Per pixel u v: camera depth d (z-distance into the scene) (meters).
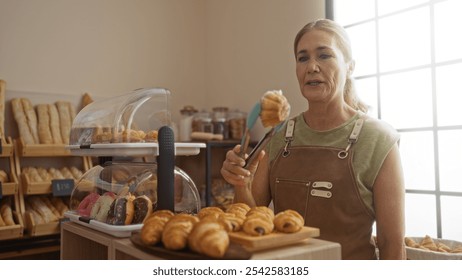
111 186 1.16
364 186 1.21
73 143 1.40
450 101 2.03
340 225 1.21
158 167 0.97
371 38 2.38
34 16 2.82
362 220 1.21
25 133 2.54
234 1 3.35
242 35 3.26
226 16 3.44
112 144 1.06
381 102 2.34
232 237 0.79
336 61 1.22
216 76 3.55
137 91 1.29
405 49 2.22
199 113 3.21
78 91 2.99
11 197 2.53
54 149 2.56
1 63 2.68
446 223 2.04
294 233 0.81
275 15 2.94
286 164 1.33
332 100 1.27
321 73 1.22
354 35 2.47
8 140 2.47
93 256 1.20
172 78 3.51
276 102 0.91
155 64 3.41
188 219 0.79
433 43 2.09
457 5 1.99
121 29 3.23
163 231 0.78
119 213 1.00
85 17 3.05
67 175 2.65
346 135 1.26
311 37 1.23
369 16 2.39
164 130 0.97
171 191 0.98
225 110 3.18
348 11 2.50
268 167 1.41
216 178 3.30
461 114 1.98
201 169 3.47
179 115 3.53
